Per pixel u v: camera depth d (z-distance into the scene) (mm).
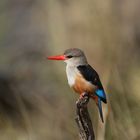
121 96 11875
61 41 15578
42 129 13359
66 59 10812
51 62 16984
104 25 14508
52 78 17672
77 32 14922
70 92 14773
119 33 14617
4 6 21203
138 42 16641
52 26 15836
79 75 10562
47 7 16922
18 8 21531
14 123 13320
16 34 20656
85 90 10609
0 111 14164
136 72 13703
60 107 14453
